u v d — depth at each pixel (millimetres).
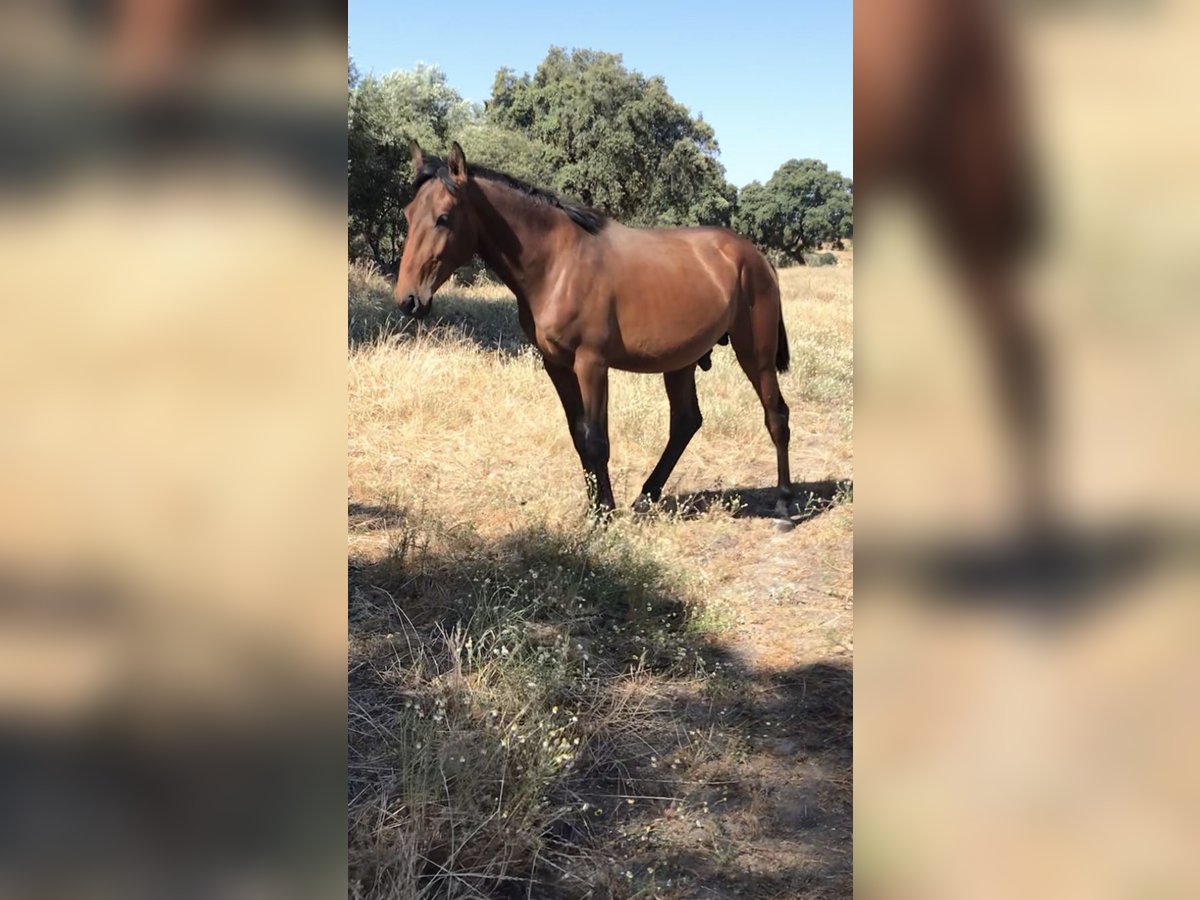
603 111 25266
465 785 2250
